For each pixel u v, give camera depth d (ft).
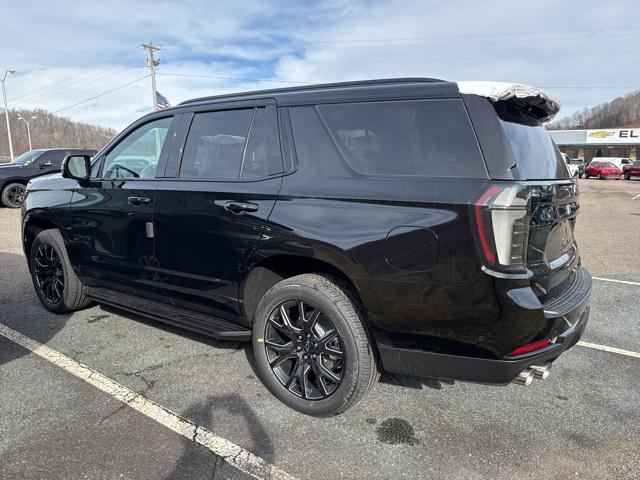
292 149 9.19
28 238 15.14
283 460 7.79
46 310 14.97
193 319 10.84
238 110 10.24
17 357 11.48
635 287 18.49
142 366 11.05
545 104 8.82
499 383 7.59
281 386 9.30
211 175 10.30
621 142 189.57
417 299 7.67
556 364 11.51
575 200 9.02
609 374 11.00
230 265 9.71
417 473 7.52
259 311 9.38
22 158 45.75
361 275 8.02
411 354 8.05
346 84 9.20
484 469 7.63
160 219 10.80
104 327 13.52
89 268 12.98
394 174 8.04
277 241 8.87
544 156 8.63
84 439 8.23
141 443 8.14
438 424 8.87
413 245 7.57
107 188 12.09
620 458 7.91
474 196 7.20
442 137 7.77
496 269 7.10
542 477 7.45
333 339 8.63
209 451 7.97
